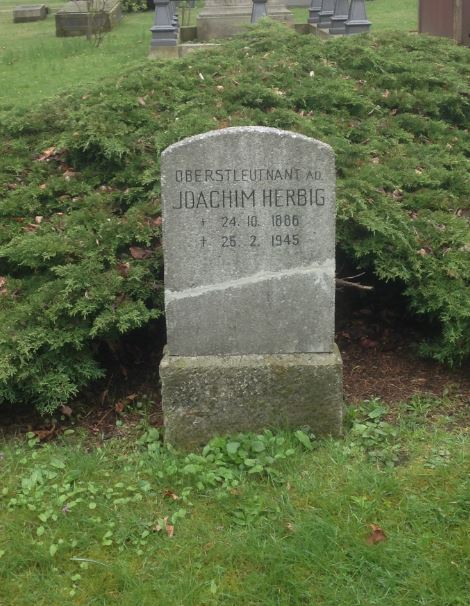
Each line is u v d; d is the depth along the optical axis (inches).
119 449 81.3
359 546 64.6
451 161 113.3
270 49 143.3
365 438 80.0
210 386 78.6
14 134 122.6
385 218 95.8
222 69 133.9
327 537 65.4
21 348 83.0
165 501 71.8
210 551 65.5
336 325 104.8
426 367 94.5
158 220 99.3
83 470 76.1
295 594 61.0
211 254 77.0
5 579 63.9
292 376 78.5
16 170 113.7
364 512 68.4
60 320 87.1
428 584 61.2
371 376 93.4
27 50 298.4
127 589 62.3
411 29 301.0
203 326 79.0
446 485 71.7
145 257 95.0
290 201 75.8
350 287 107.9
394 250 93.7
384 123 121.6
